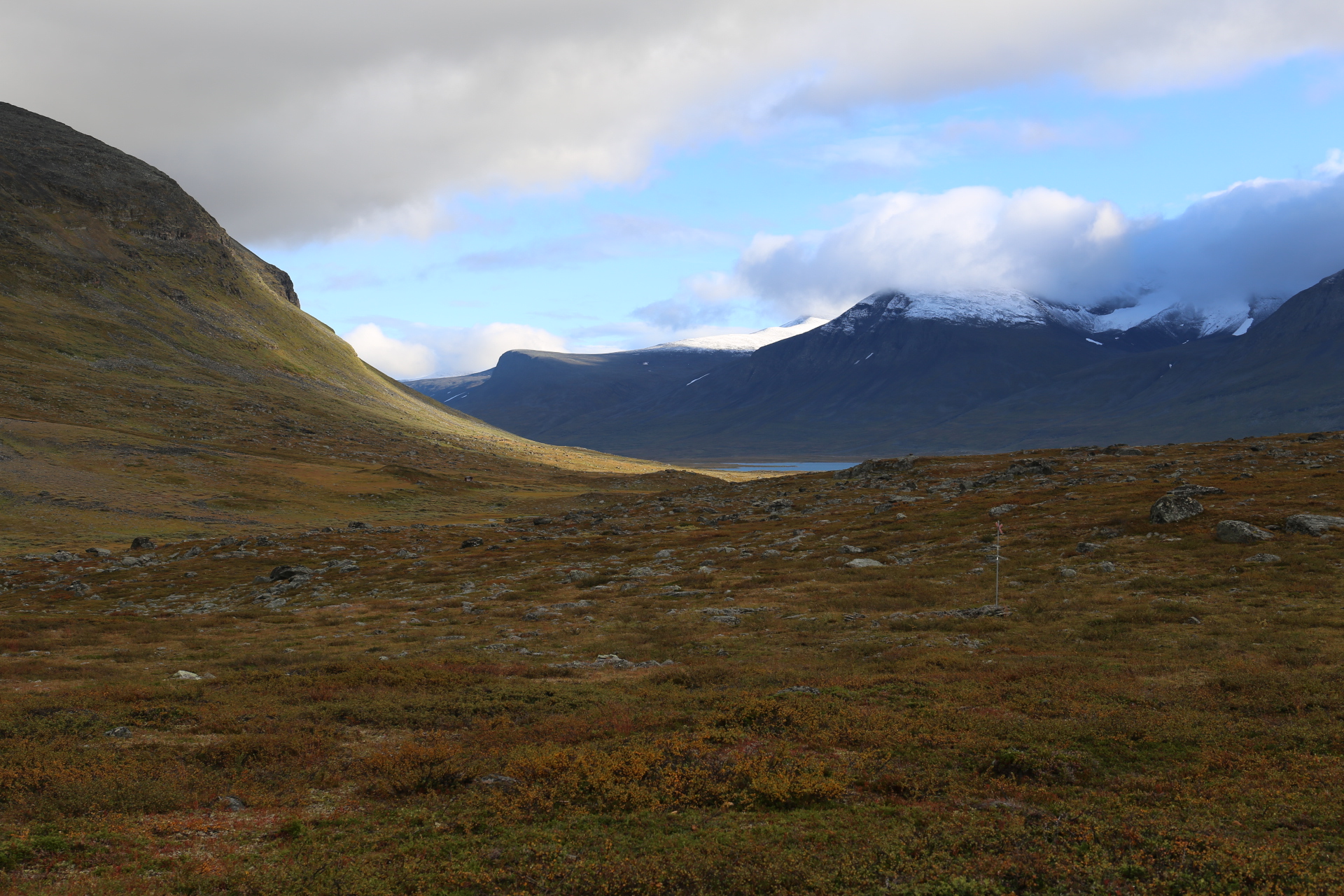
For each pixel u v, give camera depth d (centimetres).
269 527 10756
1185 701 2056
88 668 3066
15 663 3136
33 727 2034
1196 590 3641
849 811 1425
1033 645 2956
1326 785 1436
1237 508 5244
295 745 1895
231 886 1151
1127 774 1576
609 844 1282
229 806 1541
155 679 2841
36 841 1262
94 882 1134
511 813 1430
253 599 5669
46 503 10388
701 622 3894
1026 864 1148
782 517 8506
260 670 3036
